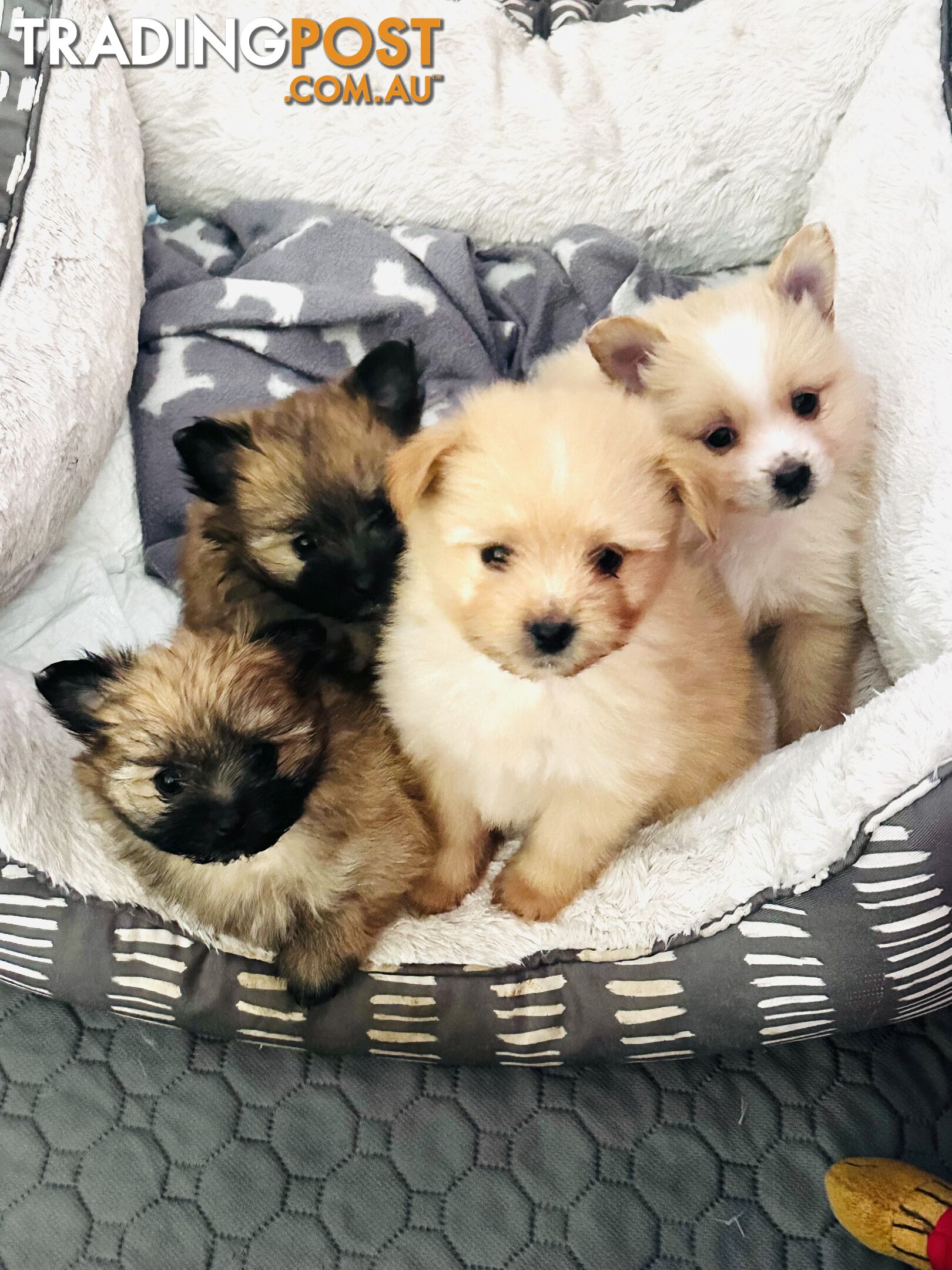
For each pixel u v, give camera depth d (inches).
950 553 20.0
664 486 15.5
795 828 17.4
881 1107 19.1
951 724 16.7
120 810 16.9
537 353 28.4
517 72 28.4
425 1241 18.0
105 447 25.2
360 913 18.7
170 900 18.7
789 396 19.9
